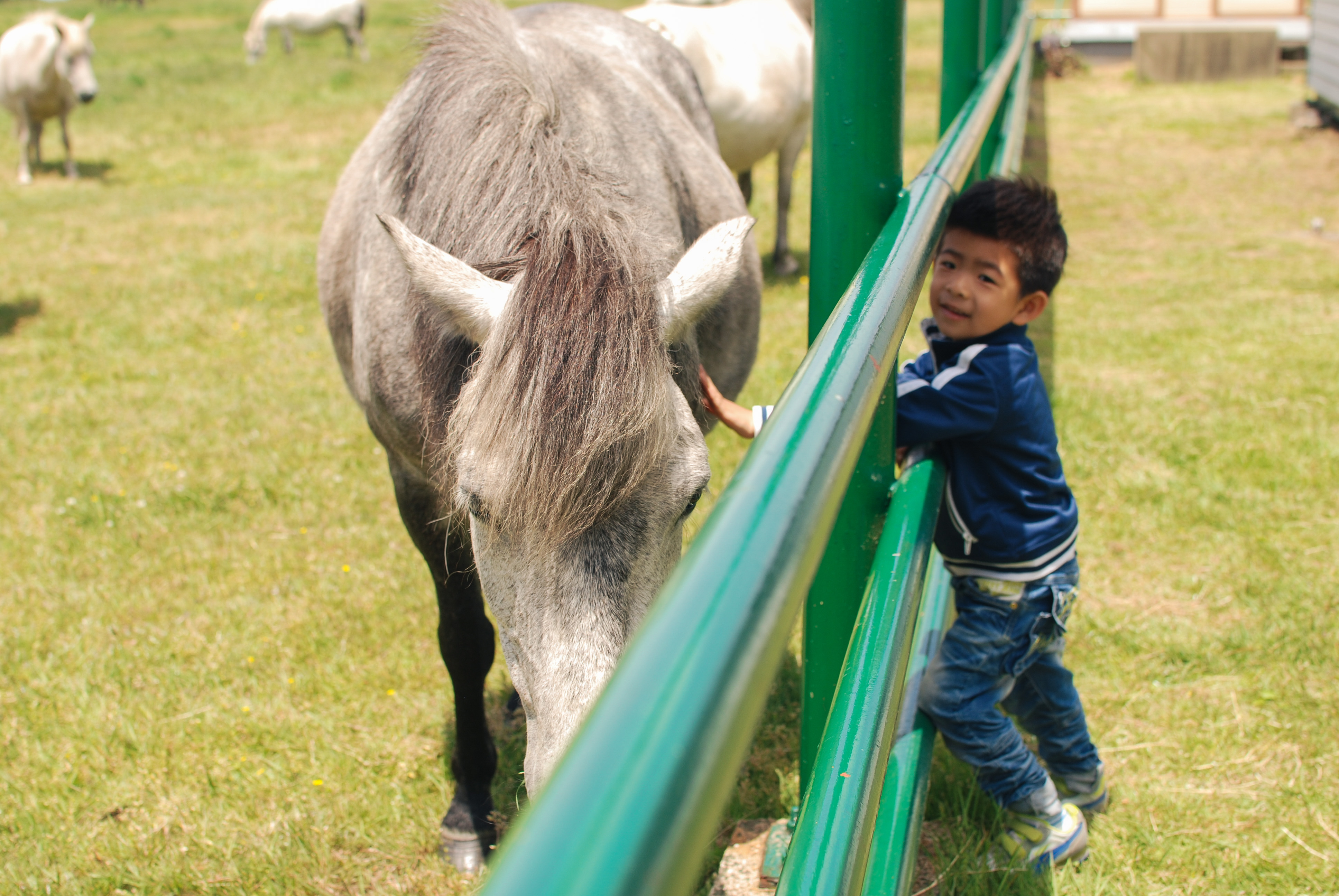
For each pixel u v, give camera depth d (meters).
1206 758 2.30
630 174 2.03
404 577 3.16
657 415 1.24
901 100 1.60
